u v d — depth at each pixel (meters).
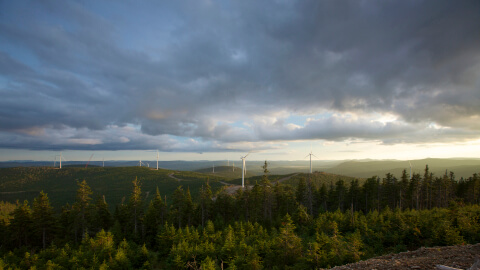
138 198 67.19
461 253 16.44
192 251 41.84
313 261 30.08
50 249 49.53
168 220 68.56
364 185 83.19
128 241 59.38
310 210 70.94
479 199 80.19
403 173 81.44
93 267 39.25
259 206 72.88
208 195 73.00
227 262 38.56
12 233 59.28
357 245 31.78
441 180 79.31
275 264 35.66
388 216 49.31
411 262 15.60
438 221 37.88
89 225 64.94
